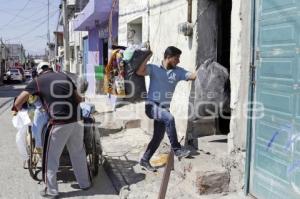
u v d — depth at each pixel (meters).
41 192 5.71
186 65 7.13
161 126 6.23
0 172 6.80
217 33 6.79
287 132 4.32
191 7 6.85
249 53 5.02
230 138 5.47
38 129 6.04
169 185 5.62
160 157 6.91
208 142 6.36
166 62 6.12
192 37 6.85
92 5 13.80
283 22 4.36
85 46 23.44
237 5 5.29
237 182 5.27
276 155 4.52
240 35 5.24
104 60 18.00
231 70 5.47
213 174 5.25
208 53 6.78
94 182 6.35
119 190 5.81
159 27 8.55
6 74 45.06
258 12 4.82
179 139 7.25
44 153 5.61
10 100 21.75
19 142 6.32
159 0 8.51
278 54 4.45
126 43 11.48
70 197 5.70
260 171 4.83
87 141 6.37
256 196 4.93
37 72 5.84
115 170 6.52
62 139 5.61
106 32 16.03
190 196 5.24
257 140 4.88
